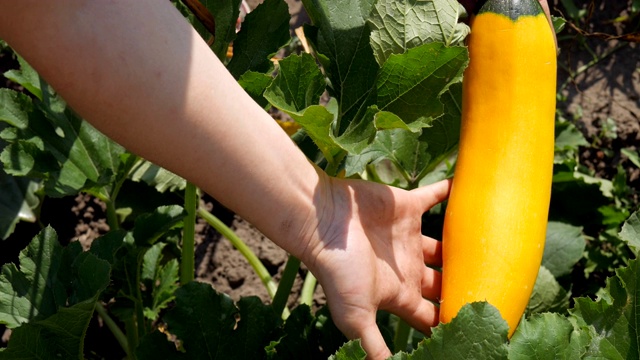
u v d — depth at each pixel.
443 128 0.92
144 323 0.94
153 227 0.86
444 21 0.79
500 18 0.79
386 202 0.76
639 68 1.28
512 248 0.76
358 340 0.72
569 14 1.29
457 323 0.71
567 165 1.04
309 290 1.05
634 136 1.24
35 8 0.60
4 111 0.91
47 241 0.80
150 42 0.63
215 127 0.66
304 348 0.83
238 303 0.82
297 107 0.78
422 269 0.80
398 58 0.77
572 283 1.08
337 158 0.81
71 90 0.63
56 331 0.77
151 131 0.65
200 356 0.81
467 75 0.81
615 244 1.08
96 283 0.76
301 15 1.29
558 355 0.72
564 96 1.26
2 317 0.78
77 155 0.93
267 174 0.69
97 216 1.14
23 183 1.04
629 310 0.75
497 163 0.78
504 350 0.71
